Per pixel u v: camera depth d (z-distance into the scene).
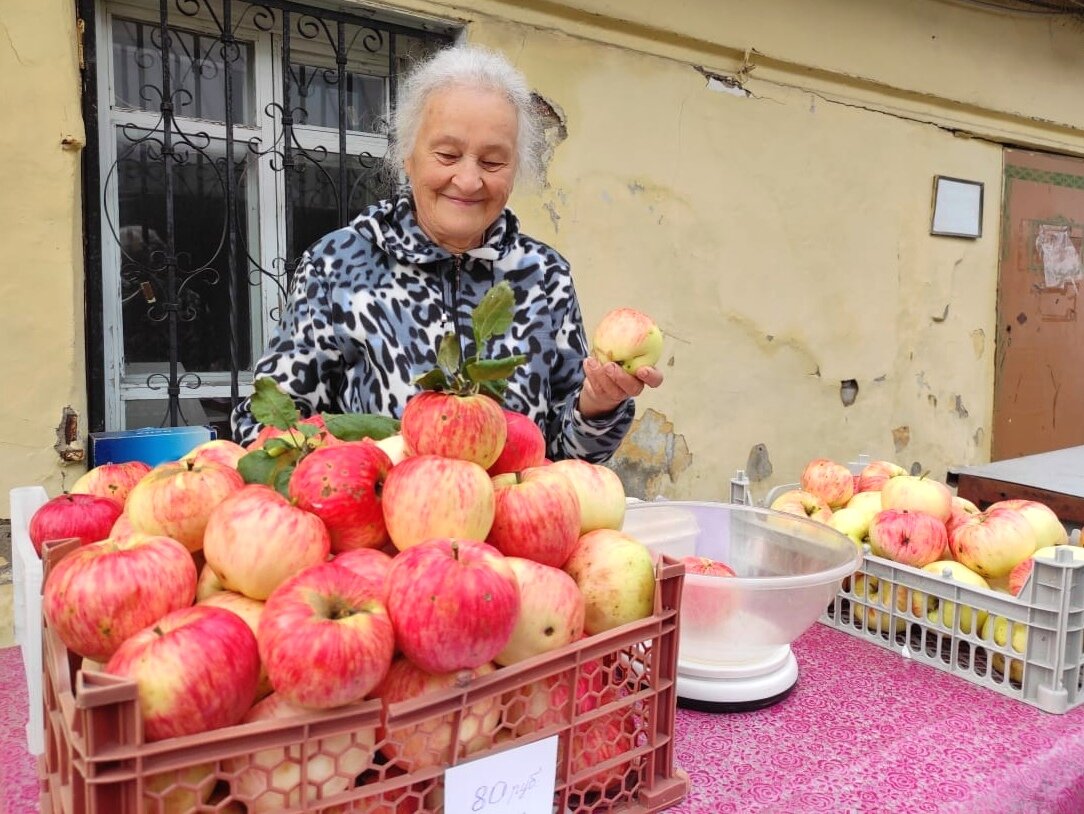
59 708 0.70
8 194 2.41
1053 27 5.21
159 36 2.83
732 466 4.23
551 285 1.68
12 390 2.46
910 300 4.87
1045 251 5.55
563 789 0.81
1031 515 1.45
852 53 4.34
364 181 3.26
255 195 3.05
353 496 0.83
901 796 0.99
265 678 0.72
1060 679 1.21
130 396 2.84
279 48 3.03
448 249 1.58
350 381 1.59
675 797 0.92
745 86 4.02
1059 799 1.06
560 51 3.42
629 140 3.66
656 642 0.88
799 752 1.08
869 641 1.48
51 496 2.54
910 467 5.02
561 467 1.05
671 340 3.94
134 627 0.69
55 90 2.46
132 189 2.82
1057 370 5.76
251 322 3.08
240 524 0.76
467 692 0.71
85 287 2.69
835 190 4.44
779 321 4.31
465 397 0.89
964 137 4.99
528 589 0.80
